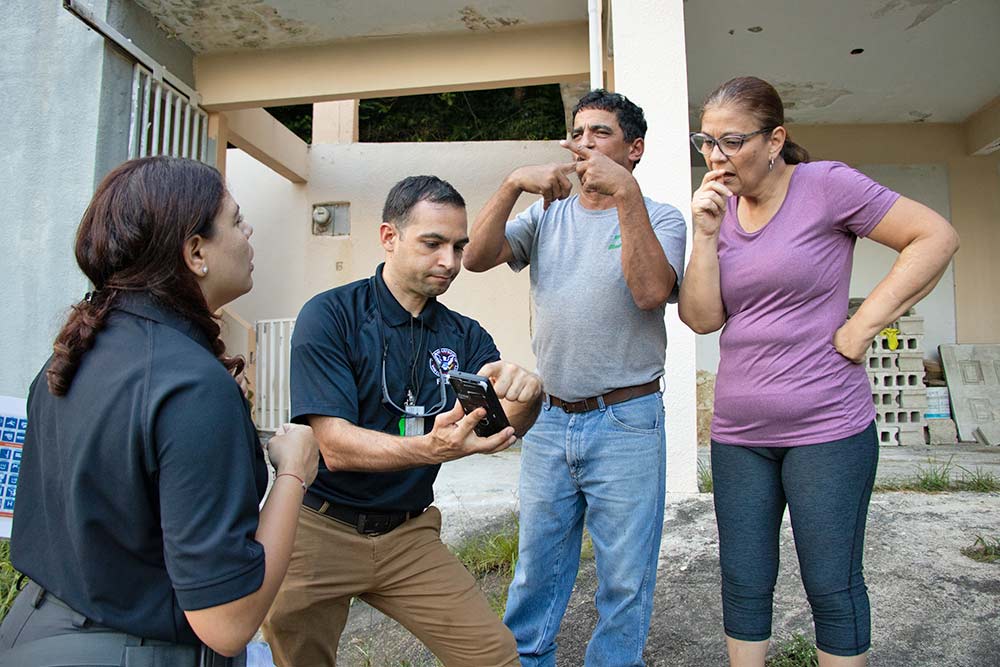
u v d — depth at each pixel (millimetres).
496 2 5098
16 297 5102
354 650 2969
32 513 1208
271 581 1148
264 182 7746
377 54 5695
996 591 2660
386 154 7484
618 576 2035
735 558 1926
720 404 1994
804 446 1833
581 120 2129
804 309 1866
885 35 5355
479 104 10836
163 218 1175
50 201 5059
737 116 1852
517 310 7191
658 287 1936
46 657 1094
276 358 7324
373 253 7465
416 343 1855
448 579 1799
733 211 2066
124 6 5121
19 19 5176
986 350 6352
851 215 1835
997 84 6055
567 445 2111
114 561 1110
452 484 4719
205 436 1069
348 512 1739
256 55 5844
